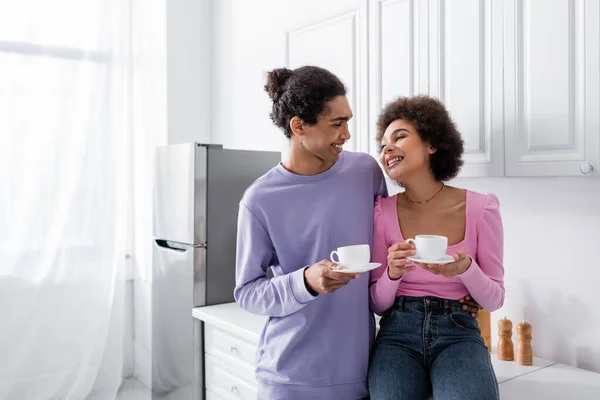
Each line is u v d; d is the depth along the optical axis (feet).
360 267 3.87
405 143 4.54
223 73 11.12
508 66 4.91
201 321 7.94
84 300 9.95
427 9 5.57
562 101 4.53
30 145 9.52
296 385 4.47
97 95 10.09
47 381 9.64
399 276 4.26
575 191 5.42
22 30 9.45
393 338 4.51
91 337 9.99
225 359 7.30
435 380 4.11
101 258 10.11
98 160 10.10
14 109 9.38
